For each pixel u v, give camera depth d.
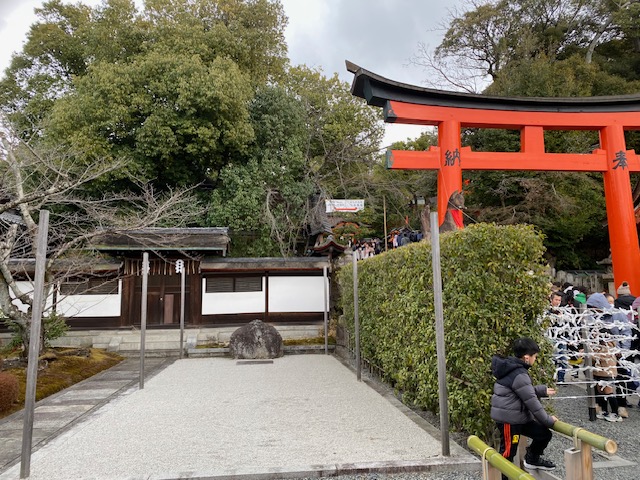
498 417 3.39
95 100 15.06
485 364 4.25
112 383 8.46
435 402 5.14
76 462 4.14
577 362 6.28
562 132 18.56
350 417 5.62
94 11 18.88
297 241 18.23
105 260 13.45
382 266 7.16
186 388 7.79
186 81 15.34
